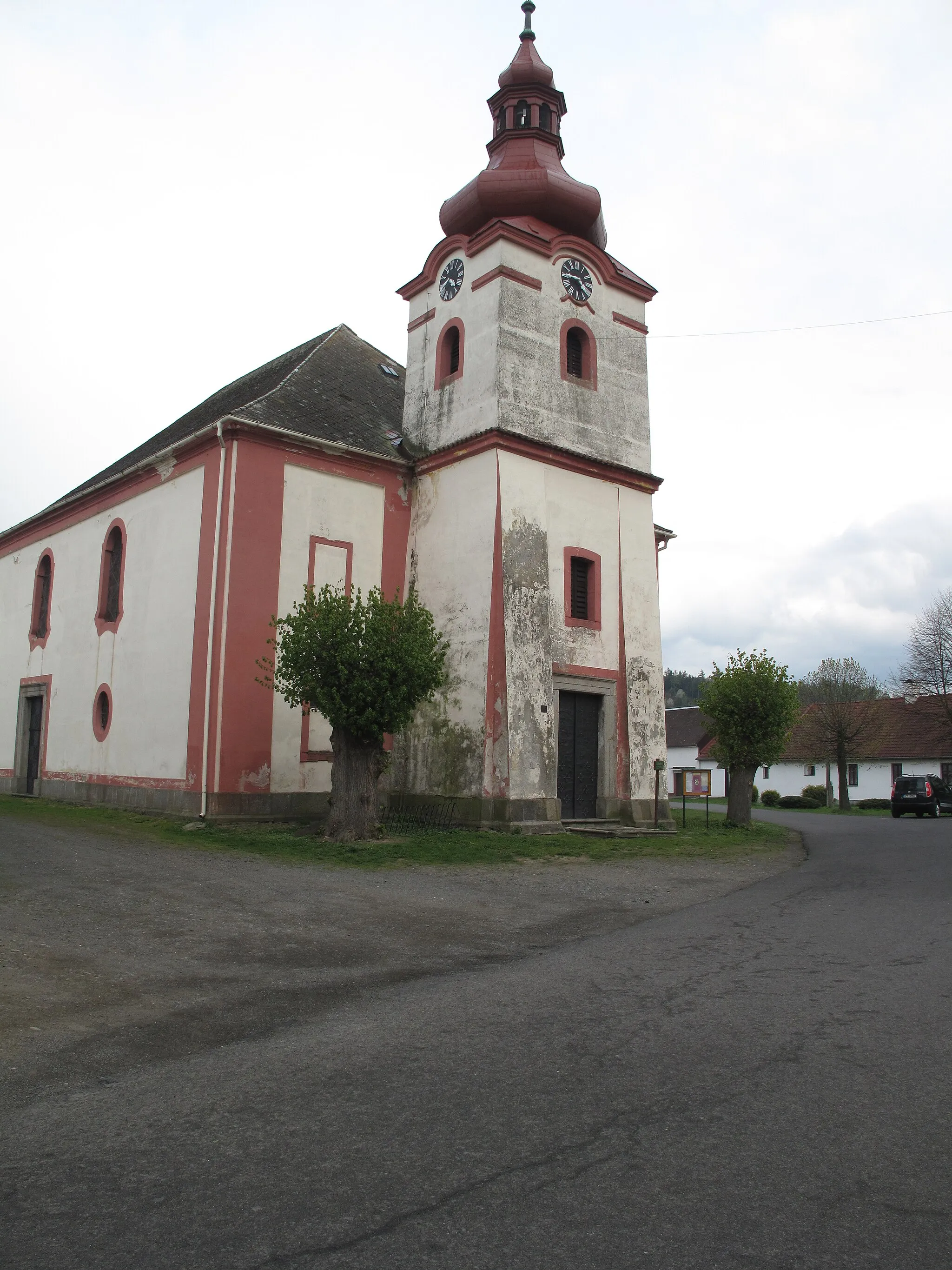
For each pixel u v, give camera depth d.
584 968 8.09
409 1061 5.60
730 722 23.98
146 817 19.88
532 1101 4.89
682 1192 3.84
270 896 11.52
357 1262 3.34
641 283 23.75
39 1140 4.53
